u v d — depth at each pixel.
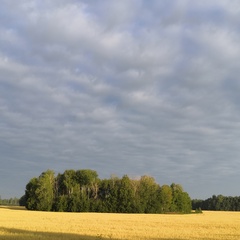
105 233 37.19
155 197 116.81
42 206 111.12
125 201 111.88
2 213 87.38
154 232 39.53
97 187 122.44
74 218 68.50
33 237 30.50
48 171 121.38
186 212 126.81
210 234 38.94
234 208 188.12
